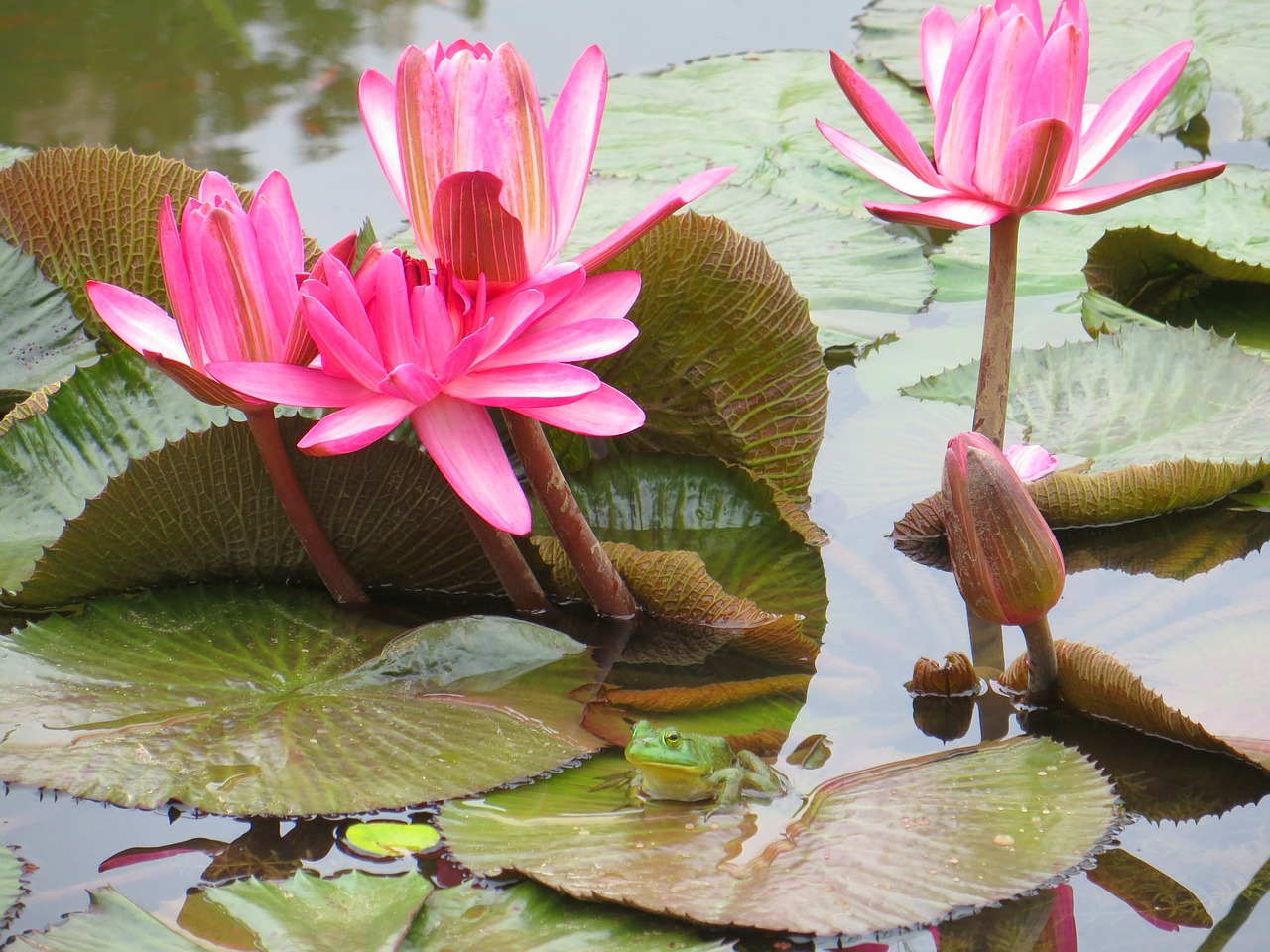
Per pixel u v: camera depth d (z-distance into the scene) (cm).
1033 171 270
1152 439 290
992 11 271
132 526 277
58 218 299
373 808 264
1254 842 262
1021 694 273
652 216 269
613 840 263
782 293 286
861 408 298
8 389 295
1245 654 272
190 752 267
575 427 269
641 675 275
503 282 268
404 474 277
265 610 279
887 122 273
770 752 270
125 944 258
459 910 260
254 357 270
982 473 266
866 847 262
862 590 282
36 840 264
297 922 259
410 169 269
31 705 270
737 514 289
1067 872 260
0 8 520
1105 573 281
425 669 274
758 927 258
